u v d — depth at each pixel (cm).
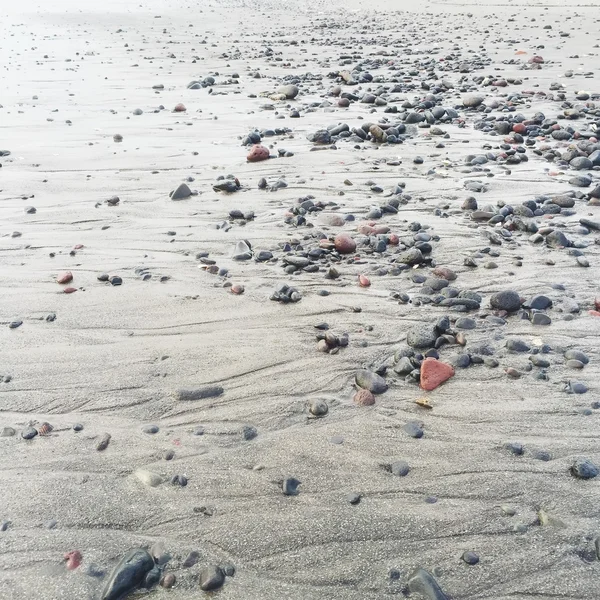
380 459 112
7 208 229
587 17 747
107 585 90
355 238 195
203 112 375
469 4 952
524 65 492
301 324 152
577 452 113
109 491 106
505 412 122
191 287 170
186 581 92
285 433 119
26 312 159
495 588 90
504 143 296
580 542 96
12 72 524
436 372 131
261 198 232
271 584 91
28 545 97
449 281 169
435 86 425
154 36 736
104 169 271
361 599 89
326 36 709
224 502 104
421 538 98
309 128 330
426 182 245
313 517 101
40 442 117
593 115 339
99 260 187
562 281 168
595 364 135
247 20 882
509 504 103
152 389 131
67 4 1101
